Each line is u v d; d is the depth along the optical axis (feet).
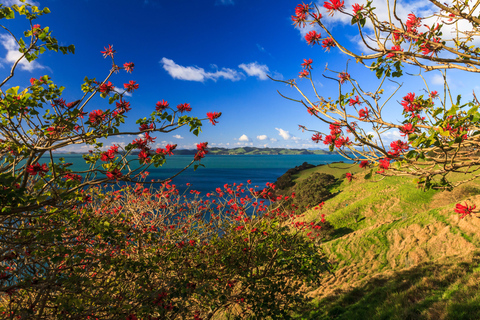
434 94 12.98
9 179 10.28
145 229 21.39
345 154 10.69
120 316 14.73
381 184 150.00
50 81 12.19
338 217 130.31
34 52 11.10
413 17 10.19
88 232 15.87
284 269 27.14
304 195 174.40
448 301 25.30
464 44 10.27
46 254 13.64
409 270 42.80
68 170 12.22
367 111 11.93
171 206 28.78
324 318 35.40
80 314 14.24
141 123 12.87
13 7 10.54
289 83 11.16
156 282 20.25
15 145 12.96
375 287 40.70
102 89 13.14
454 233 65.72
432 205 110.83
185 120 12.30
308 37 11.84
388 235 83.61
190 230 28.45
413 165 8.70
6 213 10.50
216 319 32.09
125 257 18.16
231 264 25.31
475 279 28.66
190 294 19.07
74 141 11.97
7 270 15.57
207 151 12.39
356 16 8.72
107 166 12.35
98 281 18.89
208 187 268.21
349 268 75.61
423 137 7.75
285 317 23.00
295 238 27.84
